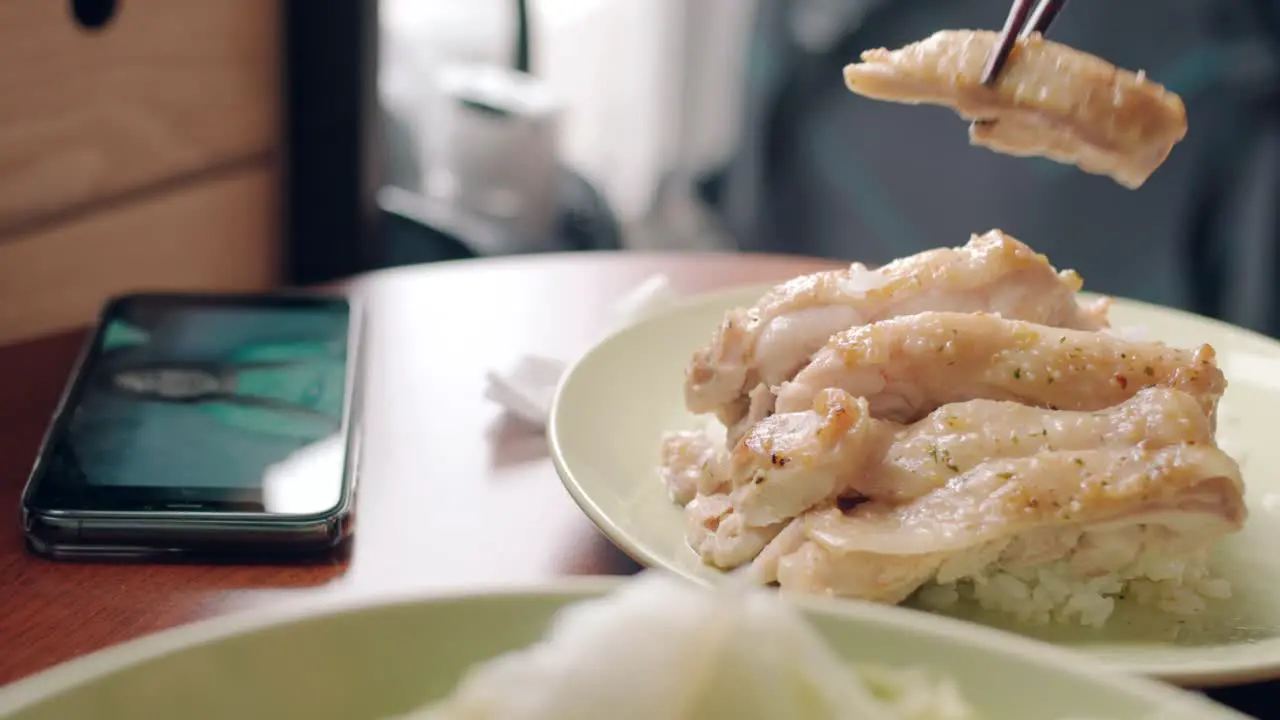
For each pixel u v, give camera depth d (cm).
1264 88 99
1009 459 44
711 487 47
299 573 46
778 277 66
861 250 120
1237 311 102
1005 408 45
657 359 56
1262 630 43
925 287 48
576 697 30
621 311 61
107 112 77
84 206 78
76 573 45
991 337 45
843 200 120
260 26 84
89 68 76
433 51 131
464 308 63
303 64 86
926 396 46
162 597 44
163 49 79
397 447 52
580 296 64
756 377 48
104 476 47
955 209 114
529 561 47
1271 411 54
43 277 77
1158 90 47
